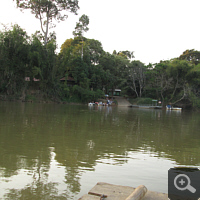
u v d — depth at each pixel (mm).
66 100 51250
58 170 6062
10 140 9312
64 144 9086
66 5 50531
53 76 48969
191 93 55281
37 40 47531
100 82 58312
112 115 25469
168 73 51969
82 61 56375
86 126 14703
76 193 4734
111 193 3689
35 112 22969
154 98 61000
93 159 7238
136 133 12891
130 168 6508
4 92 44594
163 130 14867
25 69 45188
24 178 5406
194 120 25500
